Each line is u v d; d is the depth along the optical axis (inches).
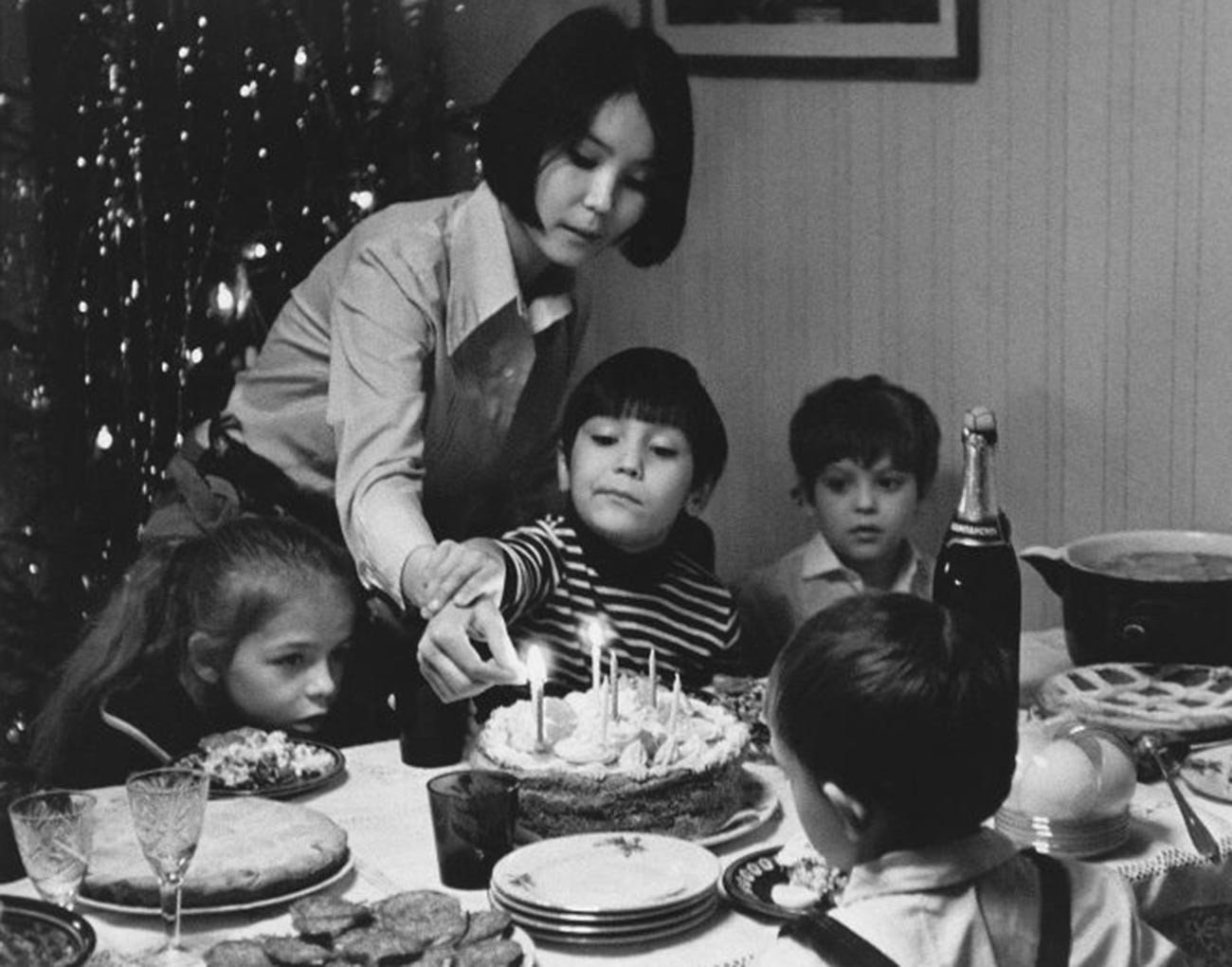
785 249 172.1
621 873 87.4
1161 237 135.3
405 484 111.3
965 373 153.7
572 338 130.0
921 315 157.5
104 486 190.7
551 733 97.3
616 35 111.3
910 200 156.9
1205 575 120.0
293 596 124.4
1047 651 127.0
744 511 182.2
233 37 202.4
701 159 181.6
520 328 122.2
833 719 68.2
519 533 117.0
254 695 125.3
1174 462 136.4
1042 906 69.1
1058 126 142.3
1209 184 131.0
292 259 199.0
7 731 161.9
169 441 197.2
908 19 153.9
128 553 186.1
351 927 81.3
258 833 90.7
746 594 142.7
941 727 67.4
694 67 179.9
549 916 83.5
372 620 127.1
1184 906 93.4
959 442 155.1
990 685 68.4
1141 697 110.7
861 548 136.6
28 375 189.3
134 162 196.4
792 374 173.5
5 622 171.3
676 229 118.6
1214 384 132.5
